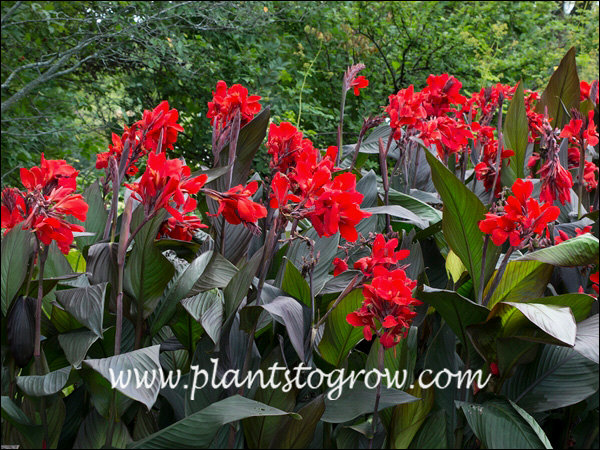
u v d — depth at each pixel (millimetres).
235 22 6656
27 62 6949
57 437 1405
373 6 7590
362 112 6668
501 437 1344
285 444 1376
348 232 1398
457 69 7422
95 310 1410
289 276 1626
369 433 1364
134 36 6113
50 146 7258
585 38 8469
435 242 2223
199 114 7020
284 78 6766
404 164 2582
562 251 1430
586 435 1494
